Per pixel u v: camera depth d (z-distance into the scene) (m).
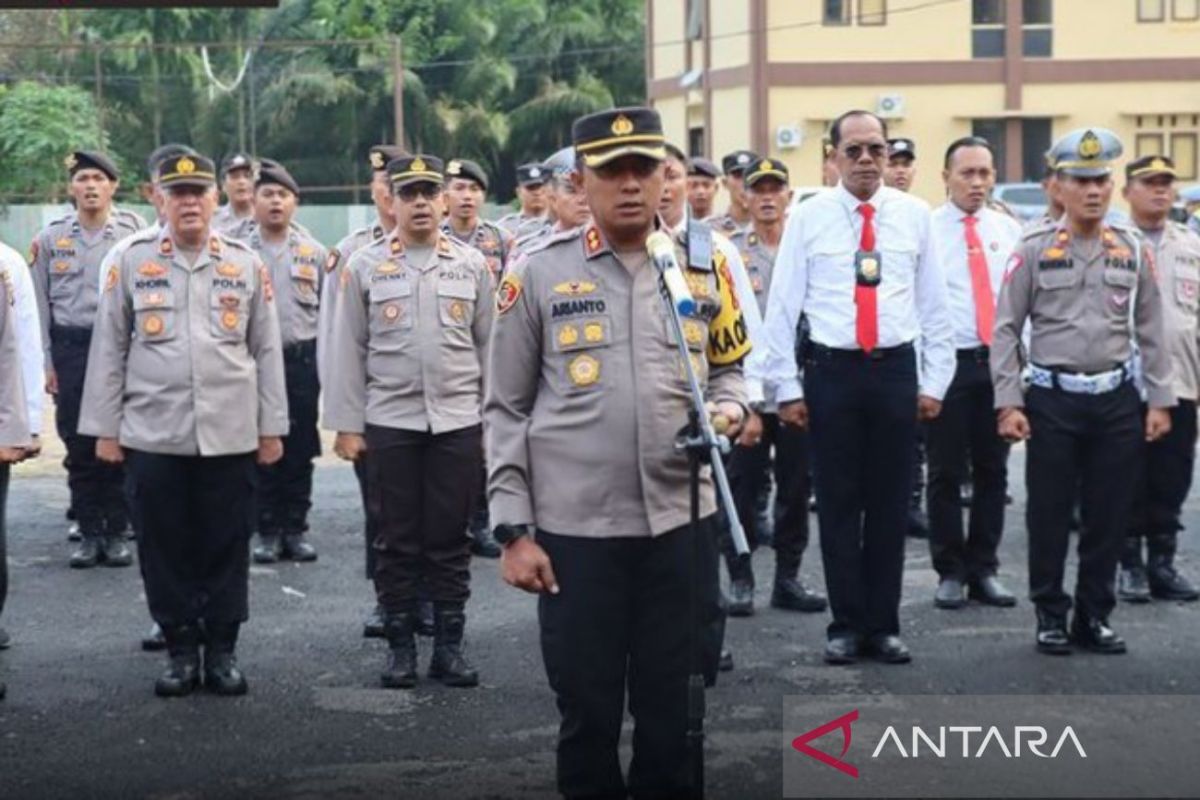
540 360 5.71
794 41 37.72
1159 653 8.67
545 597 5.68
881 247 8.36
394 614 8.23
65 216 11.56
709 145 40.28
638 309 5.62
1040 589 8.63
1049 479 8.55
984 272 9.81
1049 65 37.81
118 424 8.07
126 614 9.89
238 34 46.56
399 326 8.26
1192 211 18.39
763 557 11.05
